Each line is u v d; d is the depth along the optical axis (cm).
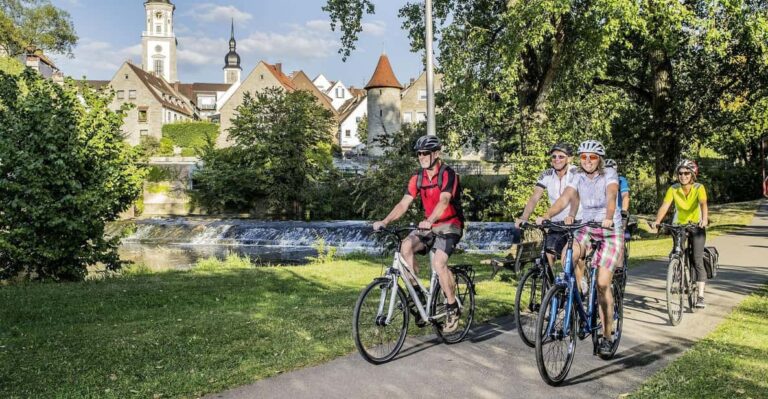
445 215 606
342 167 4766
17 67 4456
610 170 593
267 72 8138
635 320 761
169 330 720
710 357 577
